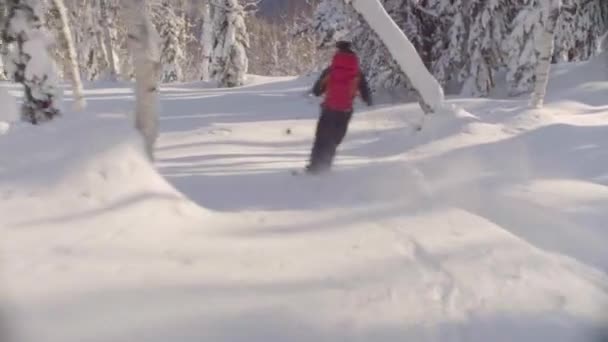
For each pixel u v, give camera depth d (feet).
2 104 32.48
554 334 10.16
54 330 9.66
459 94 53.01
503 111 35.88
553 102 41.93
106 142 15.85
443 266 13.08
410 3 52.08
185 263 12.48
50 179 14.43
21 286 10.84
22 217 13.12
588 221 16.44
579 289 11.99
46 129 17.01
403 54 31.40
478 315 10.79
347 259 13.38
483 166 23.36
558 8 35.68
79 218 13.42
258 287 11.64
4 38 28.78
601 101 42.60
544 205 17.84
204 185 21.44
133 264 12.13
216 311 10.55
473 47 51.37
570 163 23.61
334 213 17.13
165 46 114.32
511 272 12.78
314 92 23.63
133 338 9.59
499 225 16.65
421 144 27.96
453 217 16.81
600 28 56.80
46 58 29.30
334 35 59.88
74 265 11.78
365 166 24.32
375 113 42.14
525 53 48.57
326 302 11.13
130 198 14.49
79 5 101.35
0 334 9.41
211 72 90.12
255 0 99.40
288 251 13.75
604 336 10.17
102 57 100.48
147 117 18.12
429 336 10.04
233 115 45.96
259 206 17.99
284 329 10.11
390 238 14.93
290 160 27.68
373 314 10.75
